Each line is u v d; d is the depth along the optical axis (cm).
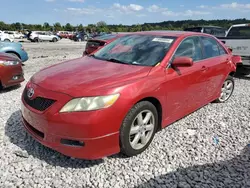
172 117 368
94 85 277
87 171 281
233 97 587
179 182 268
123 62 358
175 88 350
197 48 417
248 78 838
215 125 418
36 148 322
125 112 280
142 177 274
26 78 742
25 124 321
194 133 385
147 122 319
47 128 273
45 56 1368
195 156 319
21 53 922
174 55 358
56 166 288
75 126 259
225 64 486
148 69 326
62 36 5425
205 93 442
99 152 272
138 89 292
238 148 344
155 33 422
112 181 266
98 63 359
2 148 320
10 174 270
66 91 272
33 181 261
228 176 280
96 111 261
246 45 780
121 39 438
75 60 399
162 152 326
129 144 297
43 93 284
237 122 435
